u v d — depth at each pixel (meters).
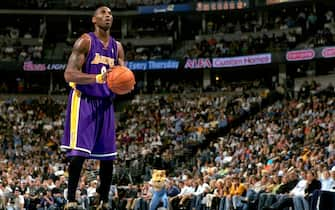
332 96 31.12
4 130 36.03
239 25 43.78
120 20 47.09
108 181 5.64
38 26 47.53
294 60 37.03
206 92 40.22
